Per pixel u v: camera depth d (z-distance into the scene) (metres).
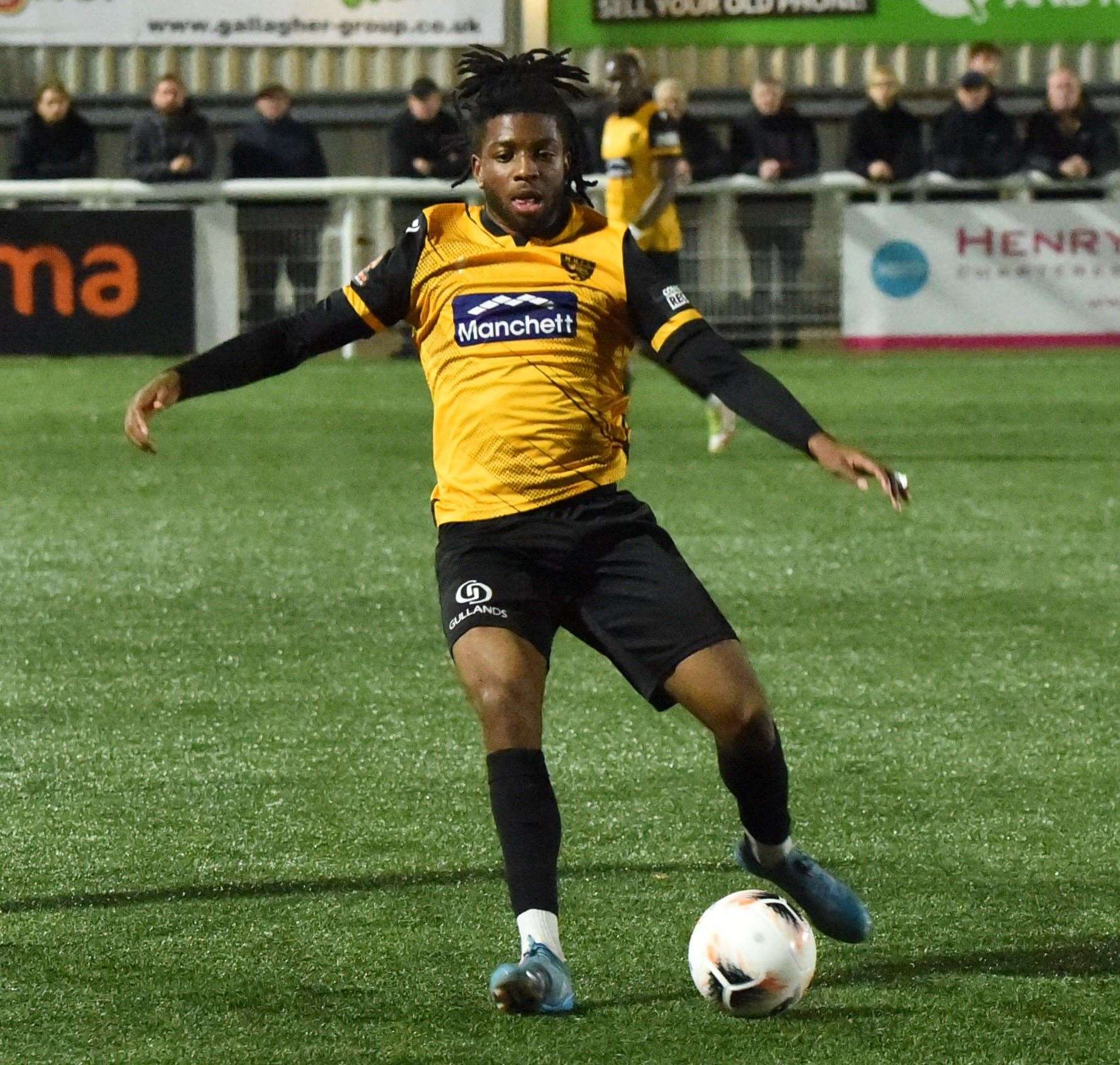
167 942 14.08
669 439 41.12
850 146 55.44
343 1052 12.11
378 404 46.16
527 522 13.40
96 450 39.12
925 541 30.41
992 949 13.99
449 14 63.06
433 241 13.61
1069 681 22.14
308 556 29.30
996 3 63.94
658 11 63.53
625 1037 12.32
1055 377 50.50
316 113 64.81
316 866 15.87
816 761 18.98
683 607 13.06
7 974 13.45
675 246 42.00
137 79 64.44
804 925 12.62
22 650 23.70
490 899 15.03
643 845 16.42
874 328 55.38
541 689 13.12
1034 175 54.94
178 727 20.27
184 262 52.12
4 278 51.66
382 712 20.86
